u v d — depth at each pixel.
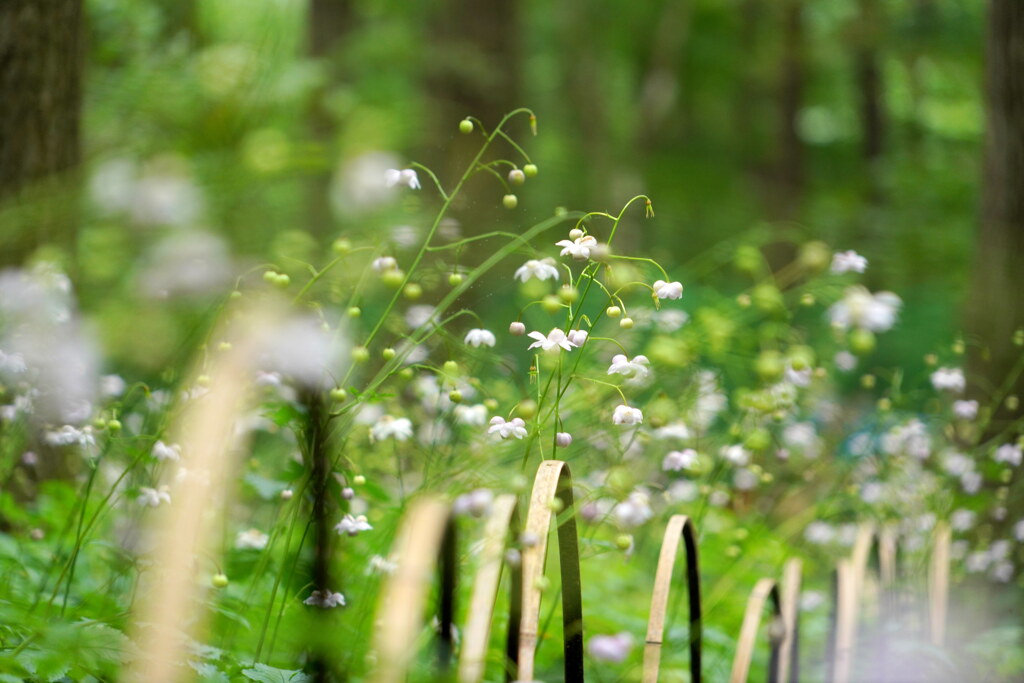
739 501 4.68
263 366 2.31
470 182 2.71
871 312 2.15
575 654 2.07
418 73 11.09
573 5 21.25
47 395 2.62
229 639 2.64
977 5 18.41
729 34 21.48
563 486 2.00
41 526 3.60
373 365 3.04
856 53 20.14
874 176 20.06
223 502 2.93
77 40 4.41
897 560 4.80
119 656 1.95
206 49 7.26
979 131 20.66
